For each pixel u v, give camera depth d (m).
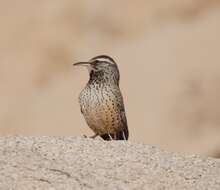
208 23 29.45
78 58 29.80
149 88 26.88
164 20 30.50
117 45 29.83
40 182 8.59
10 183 8.52
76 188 8.53
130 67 28.08
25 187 8.47
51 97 28.11
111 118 11.16
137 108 26.09
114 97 11.14
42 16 31.03
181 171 9.12
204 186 8.83
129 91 26.91
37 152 9.27
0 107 28.22
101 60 11.38
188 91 26.52
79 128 26.33
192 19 30.16
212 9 30.42
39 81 29.28
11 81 29.31
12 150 9.27
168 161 9.33
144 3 31.12
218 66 27.30
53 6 31.22
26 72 29.58
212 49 28.00
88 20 30.81
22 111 27.88
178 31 29.38
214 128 25.27
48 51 30.12
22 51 30.22
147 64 27.98
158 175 8.97
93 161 9.15
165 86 26.81
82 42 30.28
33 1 31.38
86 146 9.52
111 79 11.30
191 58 27.78
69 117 26.84
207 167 9.30
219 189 8.77
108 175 8.86
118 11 30.95
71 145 9.51
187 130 25.27
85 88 11.28
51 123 26.97
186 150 24.66
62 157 9.19
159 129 25.28
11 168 8.81
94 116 11.17
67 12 31.02
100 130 11.34
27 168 8.84
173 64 27.69
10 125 27.53
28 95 28.66
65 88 28.41
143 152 9.50
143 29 30.30
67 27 30.67
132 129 25.38
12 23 30.92
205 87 26.56
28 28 30.77
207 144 24.70
